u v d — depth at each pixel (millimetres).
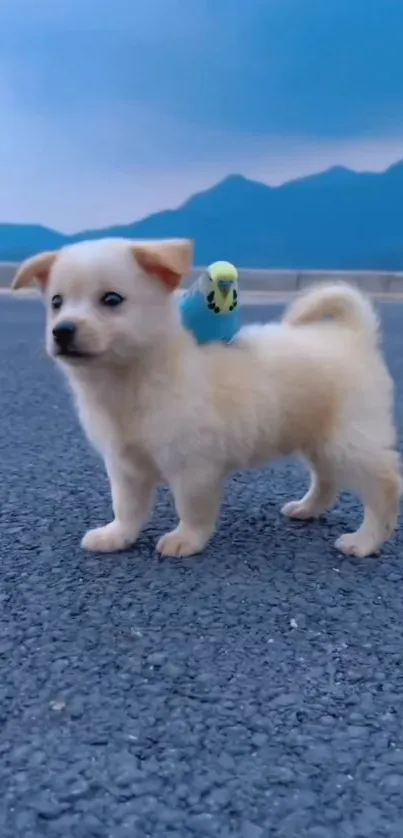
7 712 980
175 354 1229
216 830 866
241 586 1204
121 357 1205
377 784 909
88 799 890
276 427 1286
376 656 1072
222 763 926
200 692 1010
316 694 1012
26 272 1256
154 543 1325
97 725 966
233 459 1279
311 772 918
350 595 1190
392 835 866
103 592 1185
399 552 1314
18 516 1406
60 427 1919
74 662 1052
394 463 1305
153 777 910
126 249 1218
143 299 1209
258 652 1072
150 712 982
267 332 1322
